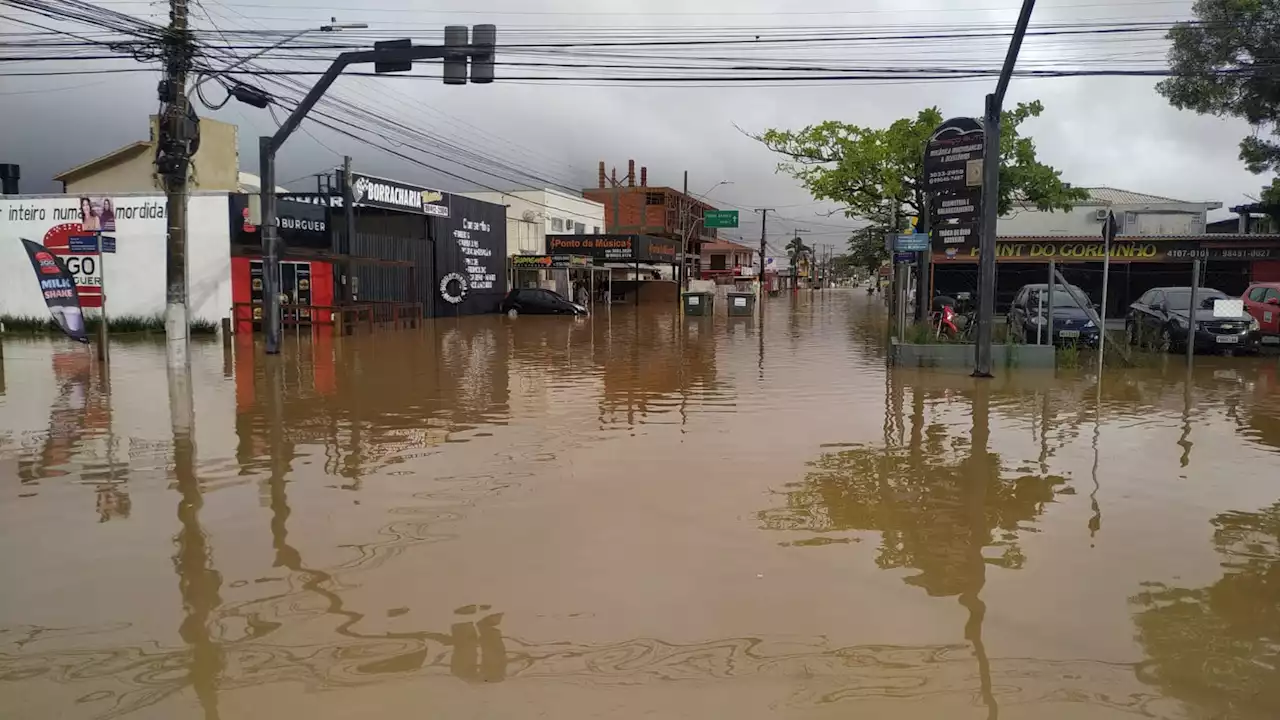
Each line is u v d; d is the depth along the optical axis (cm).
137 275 2525
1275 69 2117
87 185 3272
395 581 493
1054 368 1565
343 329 2612
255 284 2516
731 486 713
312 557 535
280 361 1759
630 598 467
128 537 577
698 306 3838
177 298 1555
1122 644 412
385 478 743
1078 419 1038
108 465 793
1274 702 358
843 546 556
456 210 3750
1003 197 2391
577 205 5325
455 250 3756
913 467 783
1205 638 418
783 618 441
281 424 1012
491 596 471
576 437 932
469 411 1112
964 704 355
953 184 1550
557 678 377
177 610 452
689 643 412
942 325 2023
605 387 1355
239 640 415
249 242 2489
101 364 1645
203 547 555
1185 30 2234
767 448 871
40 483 725
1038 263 3481
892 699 360
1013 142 2353
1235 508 647
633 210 6738
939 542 564
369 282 3103
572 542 564
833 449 865
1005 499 672
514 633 423
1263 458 818
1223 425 995
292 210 2636
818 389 1319
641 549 550
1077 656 399
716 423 1018
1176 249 3259
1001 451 853
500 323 3300
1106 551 547
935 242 1588
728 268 8419
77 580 496
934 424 1006
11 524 607
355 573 506
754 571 509
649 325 3177
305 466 790
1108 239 1408
